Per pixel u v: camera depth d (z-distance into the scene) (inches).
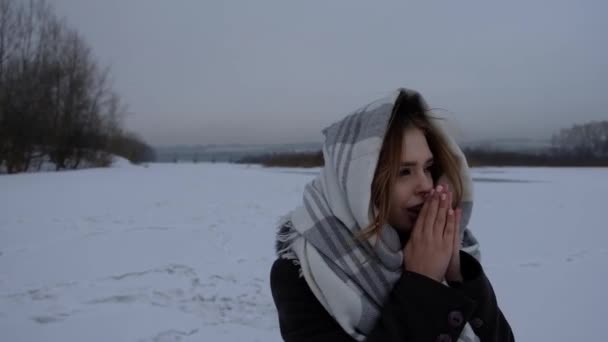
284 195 534.3
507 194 535.8
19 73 1016.2
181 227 315.3
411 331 40.5
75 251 243.3
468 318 40.9
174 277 202.2
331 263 44.4
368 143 41.6
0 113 960.9
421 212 43.8
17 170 1001.5
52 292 181.3
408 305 41.0
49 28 1078.4
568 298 167.0
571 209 402.3
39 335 144.5
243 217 364.2
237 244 266.7
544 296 169.8
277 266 49.3
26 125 996.6
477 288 45.3
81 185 603.8
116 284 192.1
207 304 171.9
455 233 43.7
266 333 147.6
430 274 42.8
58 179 693.9
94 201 443.2
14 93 986.1
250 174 1000.2
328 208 47.1
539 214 374.9
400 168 45.0
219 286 191.3
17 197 461.1
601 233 288.5
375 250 43.3
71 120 1130.0
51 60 1082.1
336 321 44.3
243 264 224.1
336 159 44.6
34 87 1027.3
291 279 47.2
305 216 48.7
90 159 1233.4
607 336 135.0
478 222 337.1
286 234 51.5
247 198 498.6
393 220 46.8
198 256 238.2
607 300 163.8
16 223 319.0
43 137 1061.1
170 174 914.1
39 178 711.7
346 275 43.9
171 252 245.0
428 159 46.2
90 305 169.0
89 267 215.5
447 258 43.2
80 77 1137.4
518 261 221.1
